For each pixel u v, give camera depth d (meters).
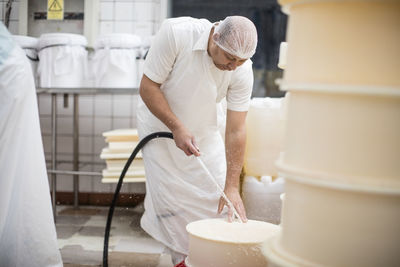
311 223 1.09
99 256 2.67
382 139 1.00
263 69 4.73
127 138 3.34
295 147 1.12
